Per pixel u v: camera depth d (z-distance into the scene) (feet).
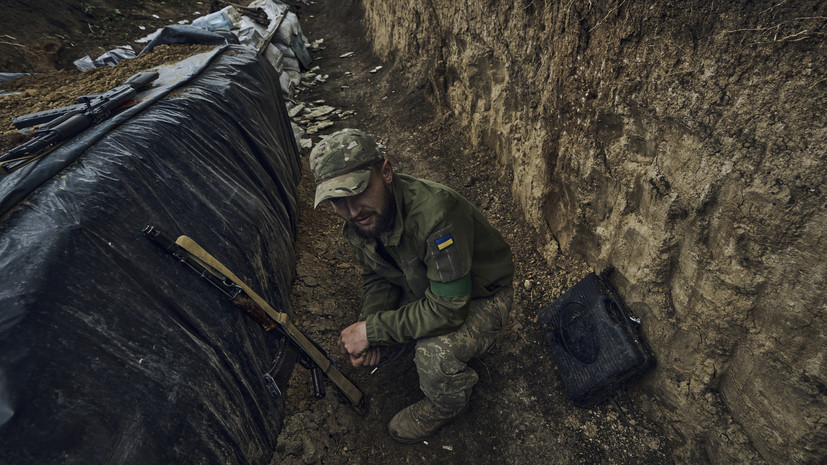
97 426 3.36
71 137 5.37
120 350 3.81
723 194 5.13
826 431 4.48
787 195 4.37
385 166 5.26
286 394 6.69
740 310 5.17
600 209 7.71
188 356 4.38
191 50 10.21
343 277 9.16
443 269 5.31
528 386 7.27
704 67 5.07
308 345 6.21
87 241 4.10
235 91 8.45
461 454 6.51
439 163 13.08
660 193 6.15
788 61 4.18
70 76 9.21
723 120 4.95
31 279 3.54
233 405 4.86
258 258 6.59
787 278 4.56
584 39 7.27
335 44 26.66
